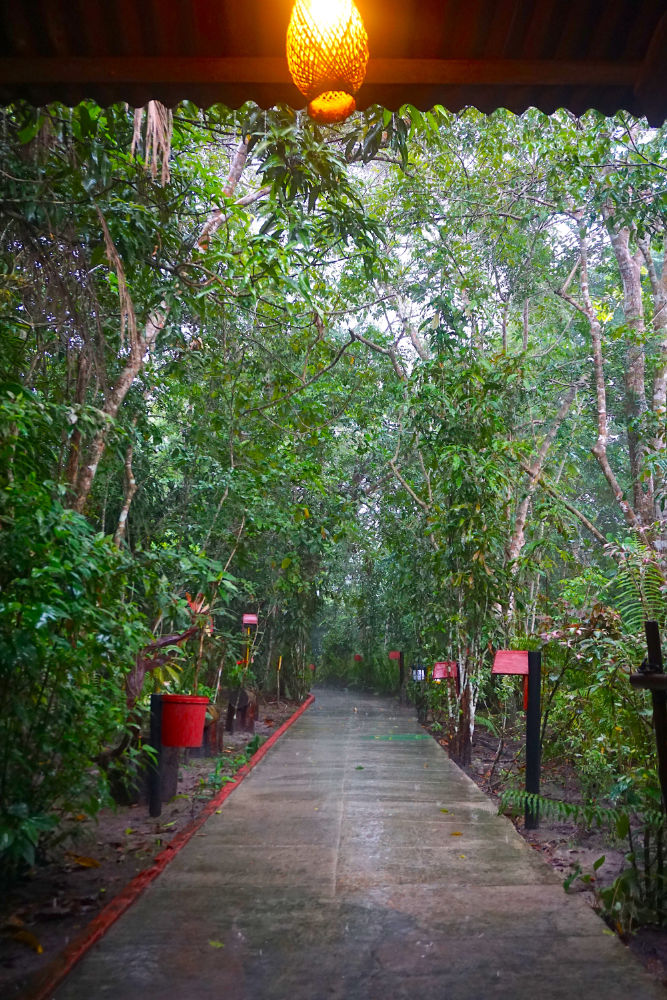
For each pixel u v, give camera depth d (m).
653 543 6.98
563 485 13.00
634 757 4.91
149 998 2.66
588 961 2.99
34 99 2.85
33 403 4.43
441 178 11.55
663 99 2.76
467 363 9.37
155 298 6.01
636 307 12.01
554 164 9.90
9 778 3.70
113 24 2.58
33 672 3.69
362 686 21.67
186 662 9.23
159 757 5.61
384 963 2.96
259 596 14.23
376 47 2.64
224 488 9.79
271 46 2.62
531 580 10.87
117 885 3.96
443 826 5.25
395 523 13.29
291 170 5.24
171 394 9.50
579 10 2.54
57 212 4.72
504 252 12.38
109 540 4.44
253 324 8.82
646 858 3.57
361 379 12.60
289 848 4.63
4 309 4.95
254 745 8.89
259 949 3.09
